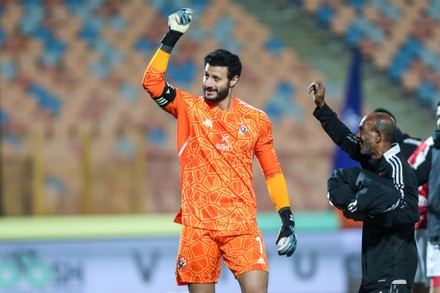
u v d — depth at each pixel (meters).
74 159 38.78
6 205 37.12
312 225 34.16
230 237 16.02
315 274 32.72
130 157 37.78
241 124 16.19
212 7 47.47
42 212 37.28
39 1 46.56
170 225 34.34
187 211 16.09
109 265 32.19
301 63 46.75
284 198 16.78
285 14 48.03
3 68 44.84
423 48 48.66
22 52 45.28
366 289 17.03
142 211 37.56
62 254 31.97
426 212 20.86
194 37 46.50
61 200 38.28
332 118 17.64
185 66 45.75
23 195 37.31
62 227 33.69
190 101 16.23
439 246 19.14
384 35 48.56
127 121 44.12
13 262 31.62
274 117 44.81
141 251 32.47
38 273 31.73
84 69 45.16
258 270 16.03
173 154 41.41
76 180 38.56
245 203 16.12
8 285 31.48
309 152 41.94
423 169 19.41
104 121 44.06
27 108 43.97
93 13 46.66
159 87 16.00
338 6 48.78
